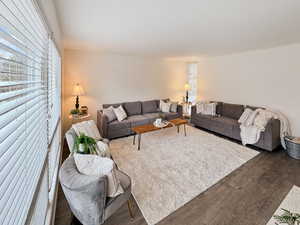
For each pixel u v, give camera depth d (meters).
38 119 1.10
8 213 0.61
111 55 4.45
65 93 3.88
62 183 1.25
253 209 1.66
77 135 2.11
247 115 3.65
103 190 1.21
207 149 3.15
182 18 2.05
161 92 5.66
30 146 0.89
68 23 2.24
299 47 3.21
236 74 4.43
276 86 3.62
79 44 3.44
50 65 1.68
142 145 3.34
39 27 1.12
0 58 0.55
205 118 4.44
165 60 5.60
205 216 1.57
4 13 0.60
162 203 1.74
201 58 5.32
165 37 2.90
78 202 1.24
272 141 3.04
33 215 0.89
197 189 1.97
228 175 2.28
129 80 4.87
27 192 0.84
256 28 2.40
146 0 1.62
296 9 1.78
